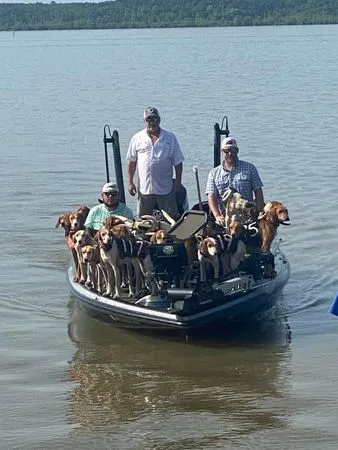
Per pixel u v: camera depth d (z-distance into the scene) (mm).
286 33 119812
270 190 18422
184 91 39812
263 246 11250
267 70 52500
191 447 8125
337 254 14023
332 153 22438
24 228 16000
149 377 9695
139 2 166375
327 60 61594
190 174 20188
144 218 11406
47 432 8438
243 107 32750
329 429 8367
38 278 13164
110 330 11102
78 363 10086
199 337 10820
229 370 9852
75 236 11148
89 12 169750
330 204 17094
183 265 10617
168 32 142000
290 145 23844
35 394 9281
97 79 49094
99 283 11156
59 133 27656
